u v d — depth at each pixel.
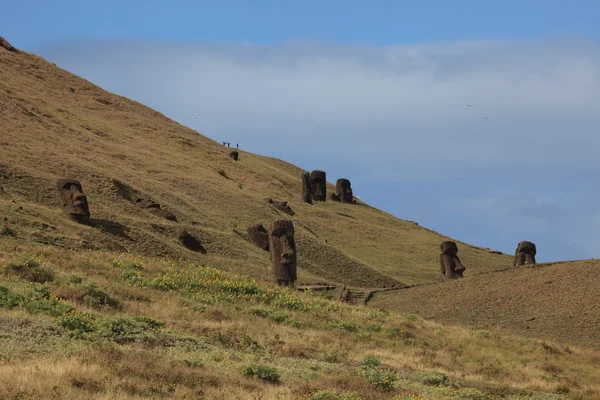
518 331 72.81
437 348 58.50
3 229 75.62
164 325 46.44
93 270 62.97
